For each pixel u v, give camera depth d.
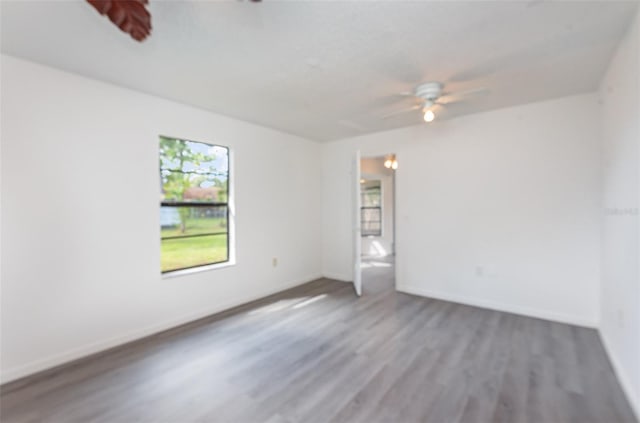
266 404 1.95
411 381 2.18
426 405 1.92
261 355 2.58
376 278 5.32
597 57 2.34
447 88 2.90
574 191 3.18
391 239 7.93
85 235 2.61
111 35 1.98
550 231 3.32
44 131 2.39
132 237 2.90
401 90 2.93
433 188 4.12
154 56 2.26
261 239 4.21
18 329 2.28
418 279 4.31
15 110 2.27
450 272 4.02
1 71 2.21
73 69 2.46
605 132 2.75
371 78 2.66
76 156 2.55
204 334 3.01
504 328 3.10
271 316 3.48
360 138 4.84
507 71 2.56
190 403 1.96
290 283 4.69
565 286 3.24
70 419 1.83
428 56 2.29
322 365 2.41
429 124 4.12
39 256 2.38
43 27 1.89
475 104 3.38
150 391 2.09
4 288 2.23
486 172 3.70
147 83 2.75
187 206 3.45
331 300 4.06
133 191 2.91
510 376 2.23
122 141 2.83
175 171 3.33
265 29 1.92
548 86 2.89
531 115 3.38
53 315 2.44
